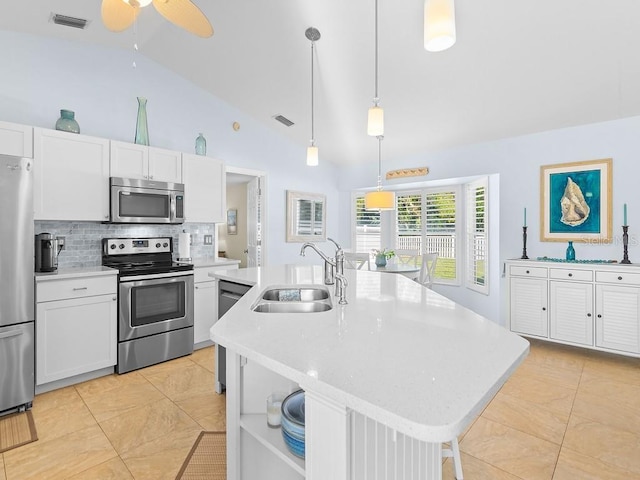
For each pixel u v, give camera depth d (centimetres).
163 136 387
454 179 472
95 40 330
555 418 227
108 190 309
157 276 315
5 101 292
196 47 339
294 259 531
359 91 359
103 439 203
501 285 423
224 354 259
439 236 530
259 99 420
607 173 355
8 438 204
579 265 340
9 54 294
